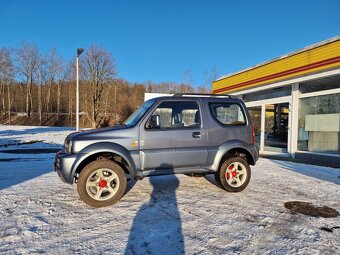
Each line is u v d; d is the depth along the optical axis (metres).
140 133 4.73
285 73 10.34
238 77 13.27
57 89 59.03
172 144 4.90
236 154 5.59
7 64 55.88
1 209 4.25
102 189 4.45
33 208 4.31
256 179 6.65
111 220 3.87
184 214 4.14
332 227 3.75
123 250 3.03
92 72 36.31
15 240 3.23
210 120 5.23
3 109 56.72
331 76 8.95
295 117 10.49
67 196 4.97
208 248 3.10
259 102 12.55
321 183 6.29
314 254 3.01
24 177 6.57
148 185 5.82
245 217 4.06
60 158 4.40
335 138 9.01
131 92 68.00
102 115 48.22
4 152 11.98
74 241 3.23
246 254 2.98
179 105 5.11
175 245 3.16
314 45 9.09
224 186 5.33
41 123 51.16
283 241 3.31
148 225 3.71
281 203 4.77
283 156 10.97
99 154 4.66
